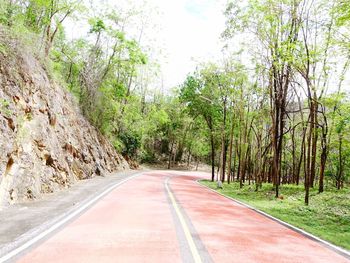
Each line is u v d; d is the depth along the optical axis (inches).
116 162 1631.4
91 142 1207.6
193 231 369.4
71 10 1080.2
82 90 1353.3
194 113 2031.3
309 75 917.2
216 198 831.7
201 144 3139.8
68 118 989.8
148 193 763.4
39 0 933.2
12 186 489.7
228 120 1904.5
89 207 504.7
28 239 292.8
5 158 482.9
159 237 327.9
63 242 291.4
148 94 2704.2
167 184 1101.7
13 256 242.2
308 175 853.8
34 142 635.5
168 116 2733.8
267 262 270.5
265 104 1473.9
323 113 1058.7
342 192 1059.9
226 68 1577.3
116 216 439.2
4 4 643.5
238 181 1886.1
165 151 3280.0
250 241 346.0
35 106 690.2
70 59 1350.9
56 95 916.0
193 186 1202.0
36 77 739.4
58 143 778.8
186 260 253.9
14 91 592.1
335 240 401.4
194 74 1825.8
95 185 837.2
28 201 508.4
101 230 348.5
